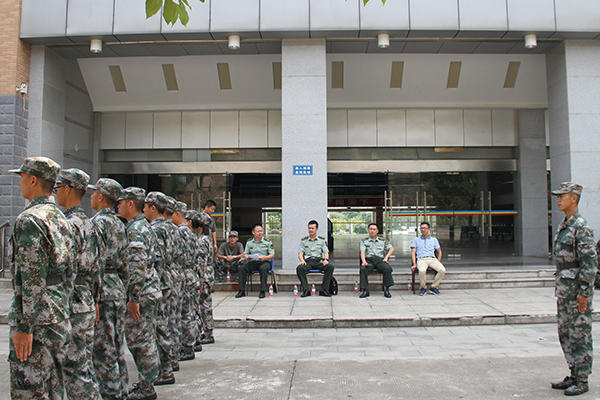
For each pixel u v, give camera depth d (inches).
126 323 147.8
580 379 150.9
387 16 404.2
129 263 143.5
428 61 484.4
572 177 421.4
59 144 458.6
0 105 410.0
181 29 406.6
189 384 163.0
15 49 412.5
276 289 367.9
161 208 179.5
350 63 483.5
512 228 551.5
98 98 522.6
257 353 209.9
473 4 406.0
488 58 482.6
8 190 405.1
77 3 409.7
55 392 108.7
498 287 374.9
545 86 511.8
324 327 267.4
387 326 268.2
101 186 143.3
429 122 548.1
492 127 549.3
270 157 547.2
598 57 430.3
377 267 346.9
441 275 349.7
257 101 524.7
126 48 443.2
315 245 357.7
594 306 292.4
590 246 151.6
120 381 139.6
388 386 159.5
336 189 581.6
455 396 149.6
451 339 236.1
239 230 592.1
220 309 300.4
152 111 542.9
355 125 546.9
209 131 546.0
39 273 103.0
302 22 405.1
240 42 429.4
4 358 198.1
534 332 250.2
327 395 151.3
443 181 549.6
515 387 157.8
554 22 407.5
